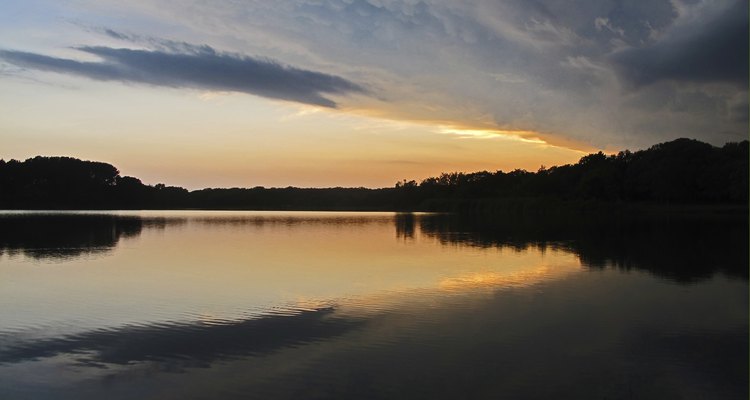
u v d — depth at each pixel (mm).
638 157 118875
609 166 117688
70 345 13500
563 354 12828
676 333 14695
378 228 62844
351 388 10742
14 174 141250
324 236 49750
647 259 30797
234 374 11492
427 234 52156
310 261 30422
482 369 11781
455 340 13898
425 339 13969
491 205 120500
